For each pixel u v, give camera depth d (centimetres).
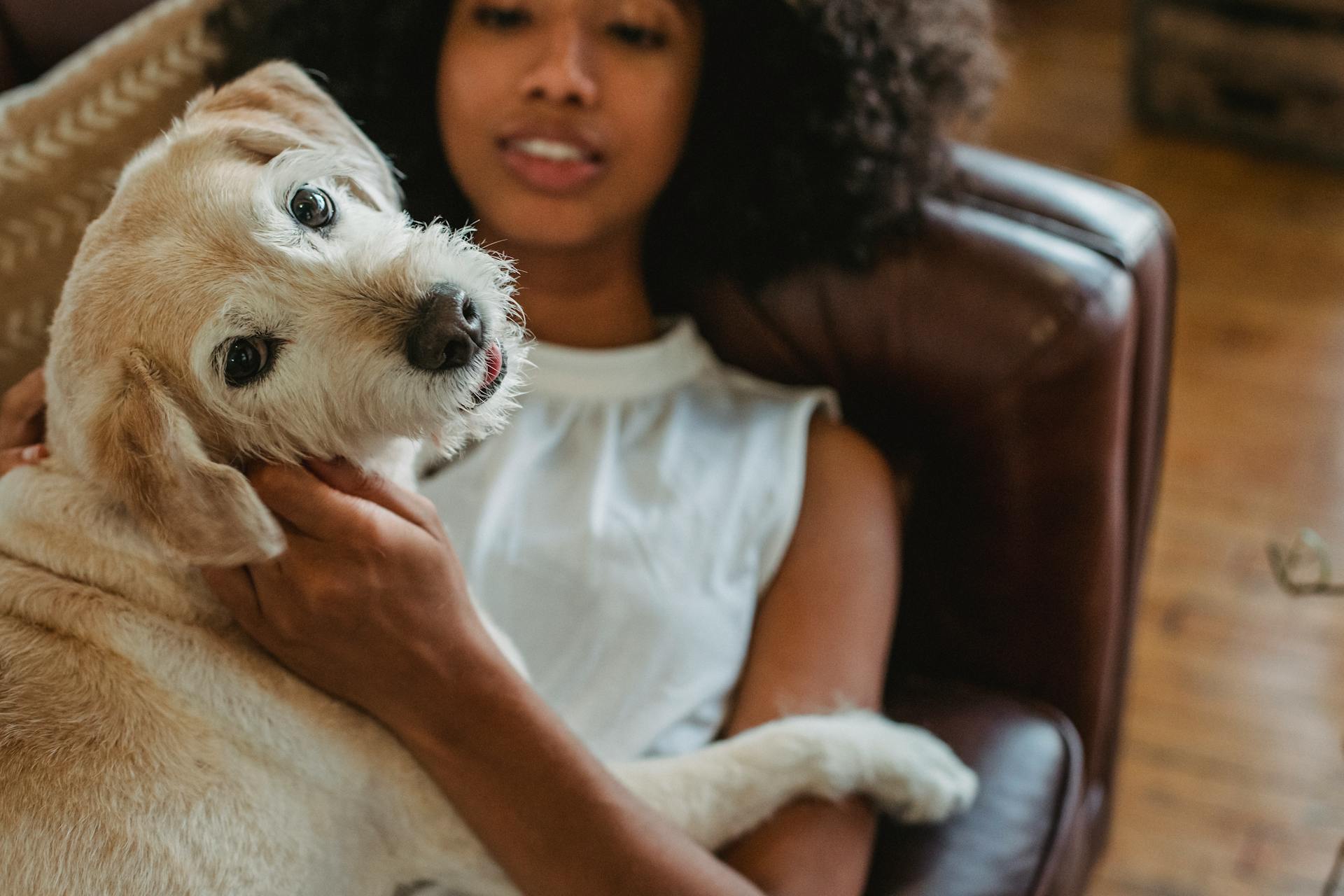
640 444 123
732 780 102
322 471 85
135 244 83
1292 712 185
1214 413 239
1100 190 131
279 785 89
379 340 83
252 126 91
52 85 126
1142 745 181
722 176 132
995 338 121
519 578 112
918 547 133
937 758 110
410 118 130
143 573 91
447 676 86
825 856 102
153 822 83
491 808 88
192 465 74
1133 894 161
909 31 136
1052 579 126
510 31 115
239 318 82
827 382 133
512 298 112
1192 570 208
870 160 125
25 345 122
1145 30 316
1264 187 306
